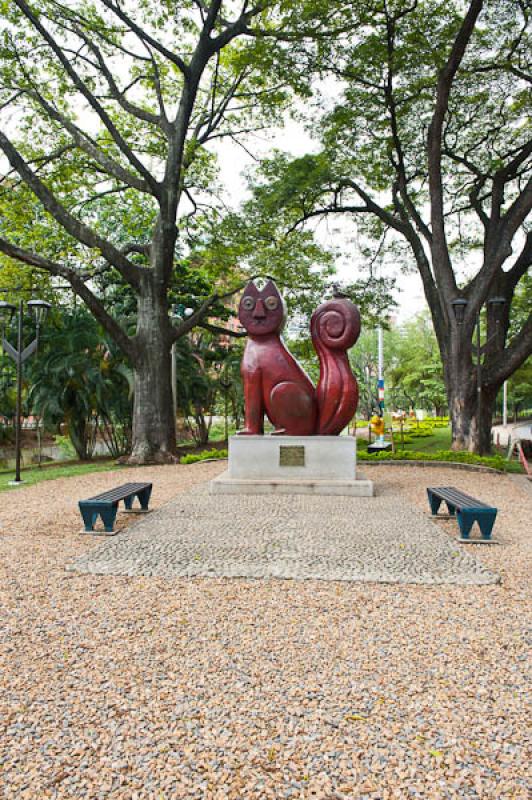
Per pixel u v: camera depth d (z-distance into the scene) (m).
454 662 3.93
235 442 10.80
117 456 21.52
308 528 7.70
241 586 5.43
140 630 4.43
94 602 5.03
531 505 9.73
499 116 18.45
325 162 17.42
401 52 14.82
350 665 3.88
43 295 18.36
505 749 2.98
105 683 3.64
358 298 20.64
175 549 6.68
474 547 6.93
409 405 56.09
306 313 20.17
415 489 11.15
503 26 16.00
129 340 16.61
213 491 10.40
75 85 15.80
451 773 2.79
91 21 15.96
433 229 16.34
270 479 10.62
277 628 4.47
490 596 5.20
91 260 15.50
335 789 2.70
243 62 15.27
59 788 2.71
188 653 4.05
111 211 22.03
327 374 11.02
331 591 5.30
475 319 16.33
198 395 24.72
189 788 2.71
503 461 14.40
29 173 15.15
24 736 3.09
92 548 6.77
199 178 19.72
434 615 4.75
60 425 21.22
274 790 2.69
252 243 18.45
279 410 10.85
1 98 15.79
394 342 49.66
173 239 16.92
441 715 3.28
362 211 19.83
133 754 2.94
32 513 9.17
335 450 10.63
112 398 19.77
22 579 5.66
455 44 14.16
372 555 6.42
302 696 3.48
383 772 2.81
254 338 11.12
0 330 15.76
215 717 3.27
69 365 18.45
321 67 15.95
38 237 17.62
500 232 15.88
